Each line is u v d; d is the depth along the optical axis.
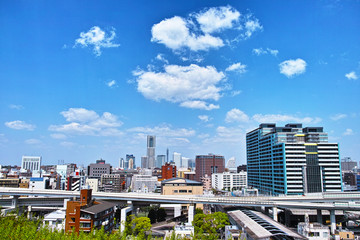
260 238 106.00
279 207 185.12
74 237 69.31
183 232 138.50
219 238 142.62
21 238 61.41
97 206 130.50
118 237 77.50
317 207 172.38
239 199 194.50
